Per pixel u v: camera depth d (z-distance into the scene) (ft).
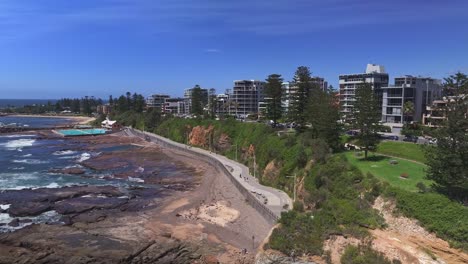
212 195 231.91
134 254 147.43
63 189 236.43
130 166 331.98
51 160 356.79
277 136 290.76
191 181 274.57
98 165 331.57
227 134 374.02
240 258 150.51
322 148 217.77
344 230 144.25
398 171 178.29
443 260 126.72
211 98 604.49
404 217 140.56
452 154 140.97
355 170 172.04
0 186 247.91
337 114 246.68
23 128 646.33
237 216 191.31
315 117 254.68
